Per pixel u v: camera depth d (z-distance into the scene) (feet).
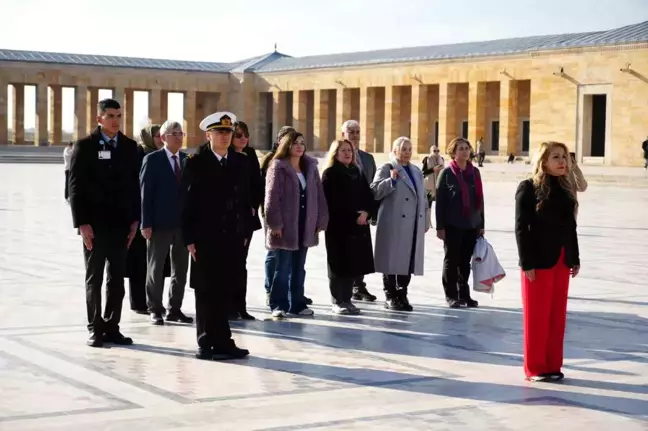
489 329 55.16
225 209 47.16
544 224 42.93
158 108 354.13
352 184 59.21
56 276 73.46
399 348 49.70
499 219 130.82
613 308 62.13
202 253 46.83
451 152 63.62
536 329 42.98
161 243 55.98
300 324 56.39
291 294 59.11
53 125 354.95
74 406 37.76
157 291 56.18
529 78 269.64
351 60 332.19
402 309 61.46
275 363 45.96
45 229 111.14
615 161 247.29
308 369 44.73
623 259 88.12
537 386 42.11
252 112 363.56
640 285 72.18
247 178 48.42
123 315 59.00
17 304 60.80
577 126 256.73
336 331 54.24
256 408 37.81
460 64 288.30
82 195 49.03
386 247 61.46
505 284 73.26
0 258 84.02
